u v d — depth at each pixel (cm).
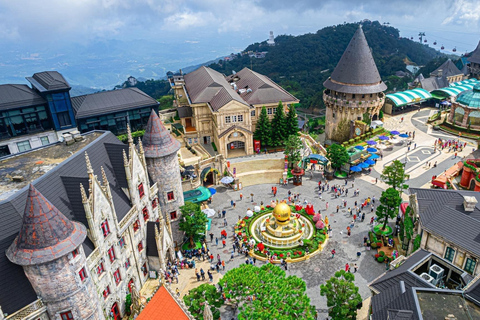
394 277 3872
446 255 4578
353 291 4047
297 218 6631
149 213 5416
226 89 9575
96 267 4000
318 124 12688
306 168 8825
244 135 9069
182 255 5916
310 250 5844
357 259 5666
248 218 6806
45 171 4812
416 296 3250
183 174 7388
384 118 12050
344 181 8169
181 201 6116
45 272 3219
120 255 4525
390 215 5950
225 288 4147
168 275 5375
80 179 4138
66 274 3319
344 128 10319
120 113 8000
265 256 5759
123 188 4903
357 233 6306
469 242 4297
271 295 3847
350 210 6988
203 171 8075
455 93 12662
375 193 7606
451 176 7606
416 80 14238
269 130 9325
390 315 3195
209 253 5925
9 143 6988
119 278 4584
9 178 4644
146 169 5231
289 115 9444
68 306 3447
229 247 6103
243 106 8806
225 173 8306
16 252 3177
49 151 5462
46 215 3194
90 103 7831
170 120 11112
